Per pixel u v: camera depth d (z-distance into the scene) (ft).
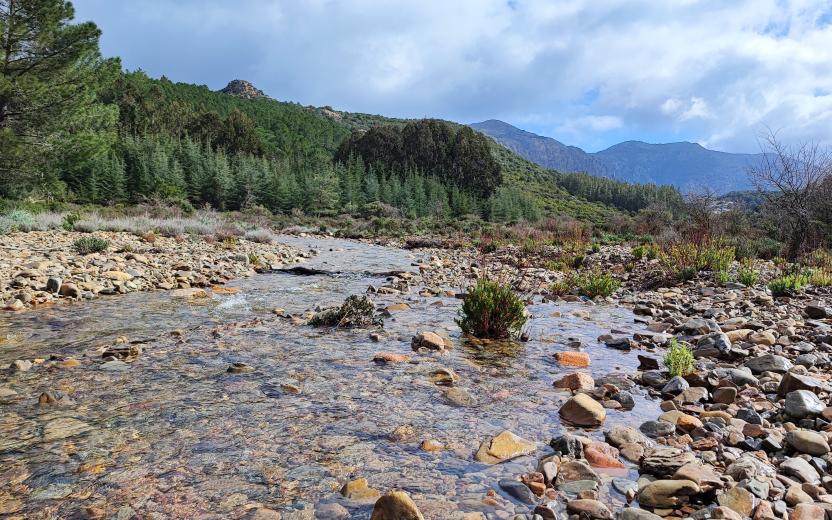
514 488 8.72
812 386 13.33
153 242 57.36
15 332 20.16
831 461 9.64
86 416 11.87
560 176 579.07
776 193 48.29
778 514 7.76
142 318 23.36
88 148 87.92
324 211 210.38
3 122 76.84
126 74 386.32
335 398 13.42
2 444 10.29
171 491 8.55
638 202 472.03
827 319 24.06
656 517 7.68
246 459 9.80
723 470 9.58
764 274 40.19
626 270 45.91
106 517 7.74
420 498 8.43
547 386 14.99
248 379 14.84
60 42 79.36
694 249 44.24
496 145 610.24
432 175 305.12
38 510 7.92
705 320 23.29
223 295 30.99
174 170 204.95
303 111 645.92
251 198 204.44
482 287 22.45
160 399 13.06
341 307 23.16
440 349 19.03
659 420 12.14
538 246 68.03
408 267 49.98
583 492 8.61
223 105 522.47
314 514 7.90
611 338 20.94
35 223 61.46
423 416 12.29
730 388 13.70
